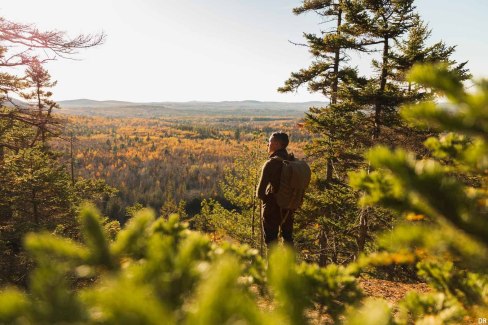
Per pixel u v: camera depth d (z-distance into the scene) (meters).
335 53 16.50
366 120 13.52
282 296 0.56
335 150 14.21
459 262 0.88
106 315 0.50
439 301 1.39
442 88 0.67
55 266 0.61
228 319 0.44
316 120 14.47
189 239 0.79
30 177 15.88
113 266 0.75
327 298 1.26
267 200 4.07
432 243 0.77
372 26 12.70
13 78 18.56
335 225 12.87
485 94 0.62
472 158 0.88
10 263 12.98
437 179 0.73
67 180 19.62
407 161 0.76
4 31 15.02
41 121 19.52
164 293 0.66
